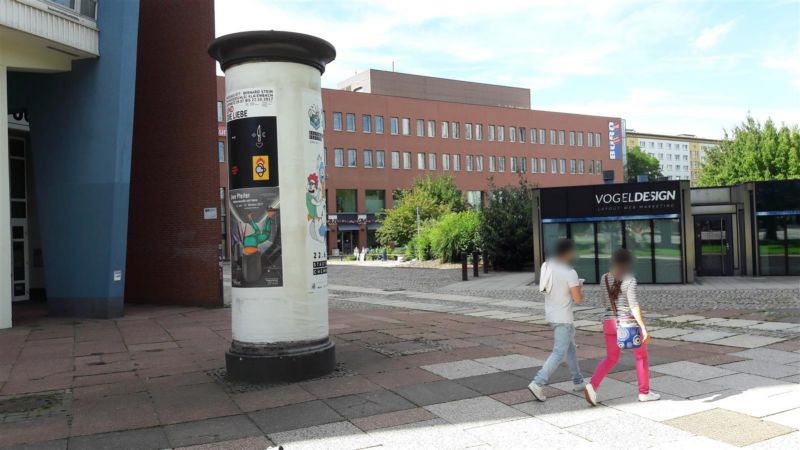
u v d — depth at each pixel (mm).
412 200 51719
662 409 5758
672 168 154750
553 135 79688
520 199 28203
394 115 66438
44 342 10844
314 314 7477
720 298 14891
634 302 5832
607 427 5285
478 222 31219
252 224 7309
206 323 13133
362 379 7219
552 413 5727
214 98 16781
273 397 6527
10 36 13023
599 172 83562
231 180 7492
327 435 5258
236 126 7426
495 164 74250
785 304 13391
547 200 20500
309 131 7559
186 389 7023
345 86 81250
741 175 49875
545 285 6191
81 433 5480
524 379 7055
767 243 20297
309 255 7449
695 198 21156
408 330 11148
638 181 21391
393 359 8375
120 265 14727
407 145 67062
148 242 17562
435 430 5316
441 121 70062
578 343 9516
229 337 11023
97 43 14523
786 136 48156
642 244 19250
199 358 9000
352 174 62844
